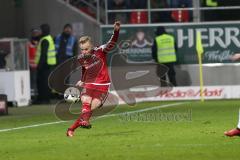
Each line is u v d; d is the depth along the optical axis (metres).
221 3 68.31
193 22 67.94
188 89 66.25
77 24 69.81
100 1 71.00
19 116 53.84
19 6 71.88
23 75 65.06
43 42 64.62
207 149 32.50
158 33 66.00
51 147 34.38
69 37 65.81
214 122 44.84
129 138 37.16
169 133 39.00
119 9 68.94
